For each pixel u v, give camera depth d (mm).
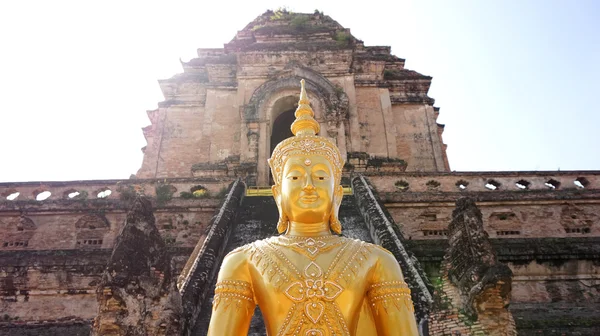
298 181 5477
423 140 31922
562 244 15820
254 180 24672
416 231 18906
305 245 5012
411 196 19453
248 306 4828
